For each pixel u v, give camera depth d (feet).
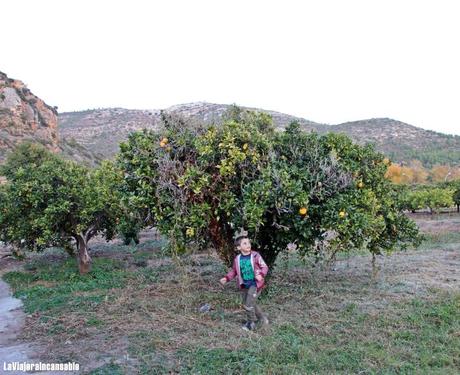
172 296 26.89
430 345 17.92
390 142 303.48
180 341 18.62
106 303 25.77
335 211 21.81
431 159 263.70
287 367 15.74
